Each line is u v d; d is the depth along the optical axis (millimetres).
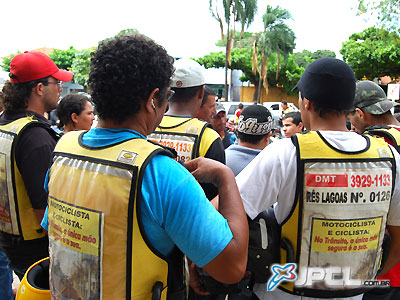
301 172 1396
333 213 1396
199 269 1509
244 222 1091
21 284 1739
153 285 1077
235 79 40906
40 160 2062
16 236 2168
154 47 1103
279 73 30875
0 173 2107
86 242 1056
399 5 12680
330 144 1413
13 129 2086
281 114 14852
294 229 1440
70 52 37938
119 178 1022
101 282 1047
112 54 1055
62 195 1141
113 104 1086
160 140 2232
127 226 1008
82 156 1118
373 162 1434
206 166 1210
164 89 1151
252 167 1491
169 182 1015
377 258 1503
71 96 2979
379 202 1442
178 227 999
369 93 2402
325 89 1445
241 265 1029
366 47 21922
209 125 2275
